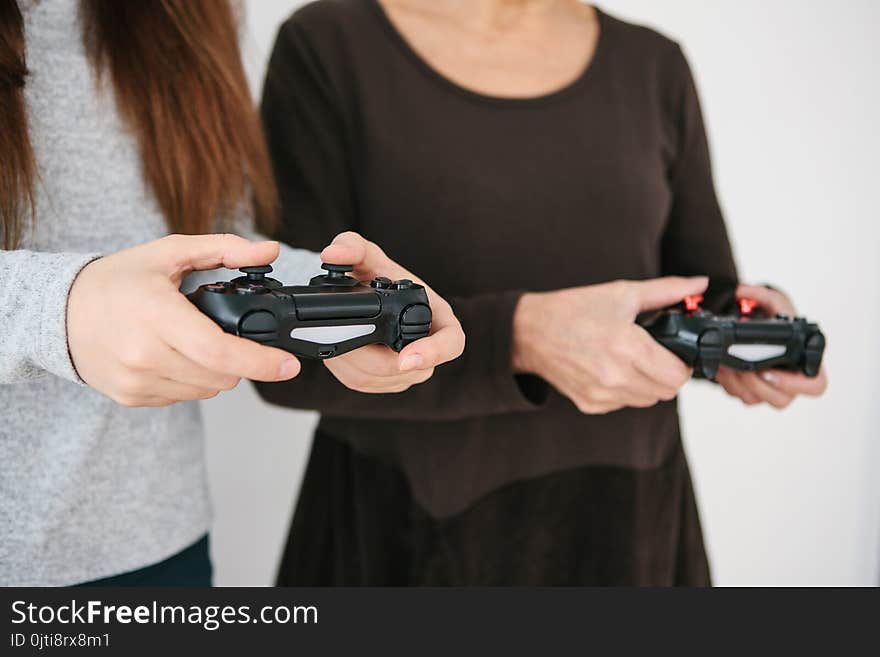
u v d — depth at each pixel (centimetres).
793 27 131
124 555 59
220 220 70
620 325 61
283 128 75
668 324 61
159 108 60
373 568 77
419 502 76
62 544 56
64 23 57
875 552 148
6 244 53
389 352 44
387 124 74
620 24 84
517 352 67
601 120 78
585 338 62
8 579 54
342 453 79
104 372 38
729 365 62
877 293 141
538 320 65
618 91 80
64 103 56
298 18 77
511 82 77
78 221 57
